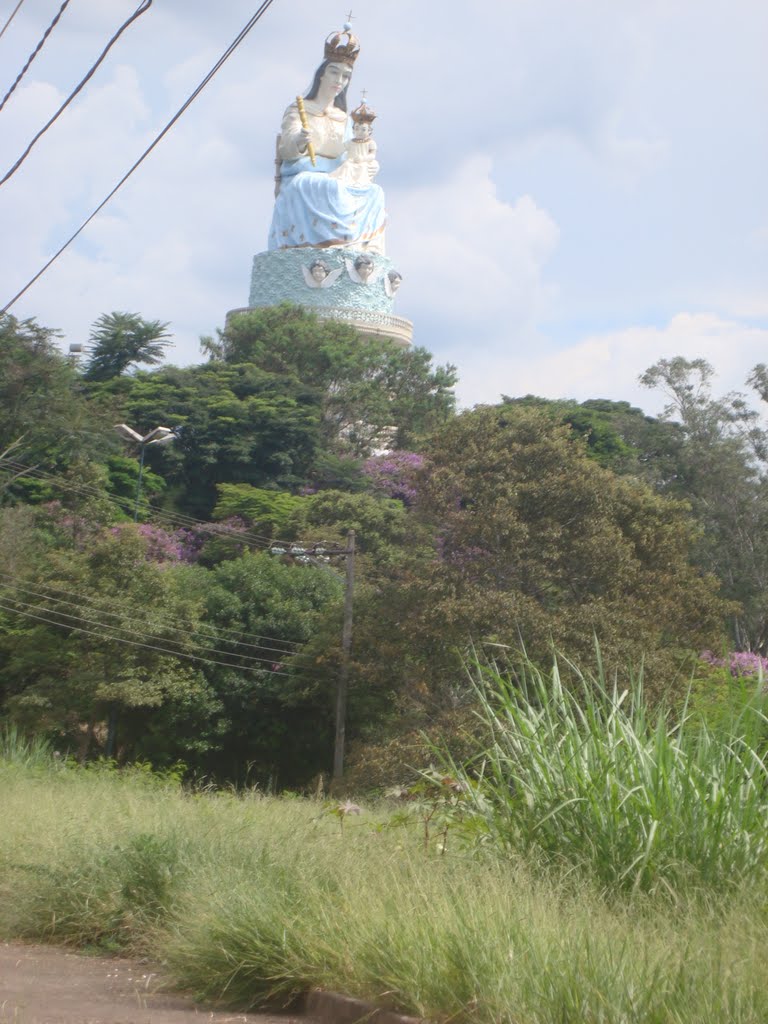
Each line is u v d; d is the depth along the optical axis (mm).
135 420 59781
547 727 8281
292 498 54312
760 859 7008
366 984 5840
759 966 4926
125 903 8422
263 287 75688
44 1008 6246
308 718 37312
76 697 35281
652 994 4738
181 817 11109
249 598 37844
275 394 62469
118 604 35031
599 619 27344
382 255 76188
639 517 31422
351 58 77812
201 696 35969
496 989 5086
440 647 28906
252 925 6734
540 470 31047
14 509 44562
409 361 70312
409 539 33531
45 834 10562
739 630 46781
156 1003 6523
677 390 55281
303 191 75500
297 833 9656
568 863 7270
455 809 8555
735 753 7805
